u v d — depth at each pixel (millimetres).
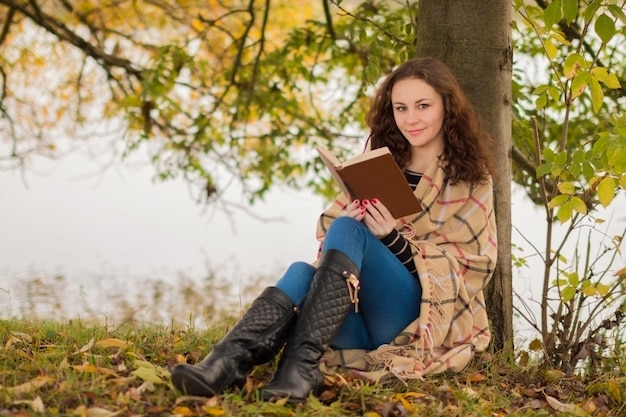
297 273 2830
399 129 3242
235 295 9164
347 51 6949
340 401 2697
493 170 3219
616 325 3500
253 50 8992
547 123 6082
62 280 9320
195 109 8727
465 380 3145
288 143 7633
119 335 3578
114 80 8586
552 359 3576
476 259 3107
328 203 8289
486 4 3629
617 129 3277
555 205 3336
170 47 7445
